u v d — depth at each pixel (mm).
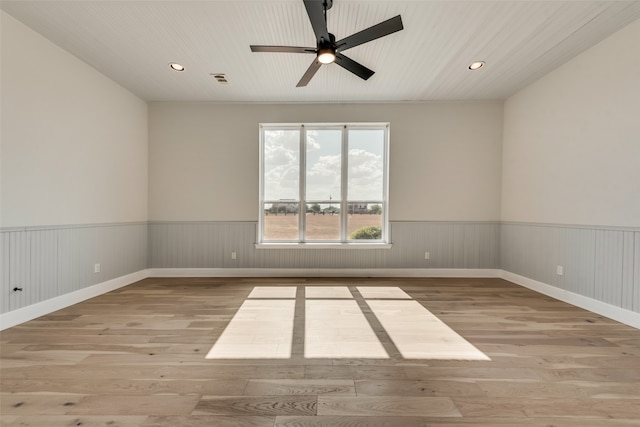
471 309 2982
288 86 3877
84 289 3270
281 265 4469
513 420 1395
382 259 4473
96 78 3420
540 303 3186
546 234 3545
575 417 1417
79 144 3199
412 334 2365
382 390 1622
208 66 3334
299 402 1518
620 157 2670
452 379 1732
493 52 3031
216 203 4457
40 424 1351
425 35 2725
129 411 1441
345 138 4543
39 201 2756
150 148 4410
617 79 2686
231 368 1843
